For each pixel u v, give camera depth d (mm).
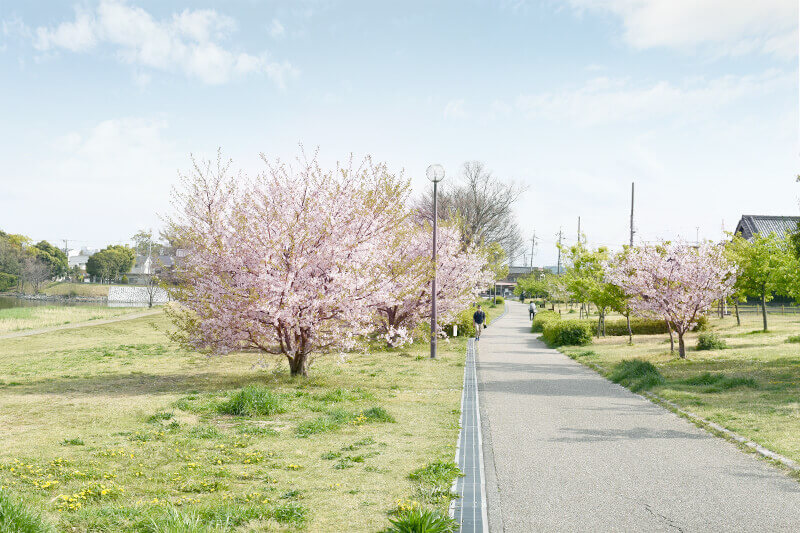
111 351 23094
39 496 5723
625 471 7113
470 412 10898
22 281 92750
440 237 26062
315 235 14305
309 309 14141
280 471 6930
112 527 4934
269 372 16906
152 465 7105
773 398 11516
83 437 8664
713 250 20141
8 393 13023
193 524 4734
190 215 14750
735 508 5801
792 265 23703
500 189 60688
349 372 17031
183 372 17109
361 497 5930
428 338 25656
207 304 14328
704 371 15891
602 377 16234
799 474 6883
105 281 114688
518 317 57750
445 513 5352
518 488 6430
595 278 30891
